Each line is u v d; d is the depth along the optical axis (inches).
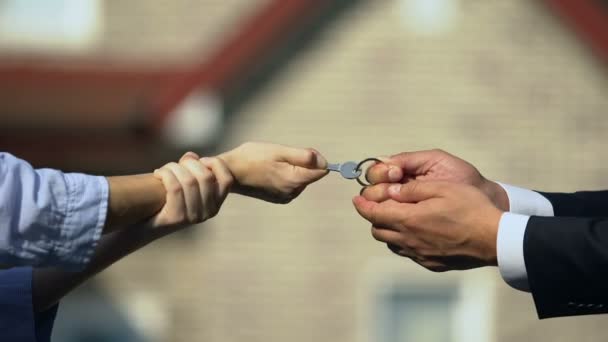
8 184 119.3
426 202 138.2
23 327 134.6
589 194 162.1
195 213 132.1
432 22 446.3
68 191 122.6
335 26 441.4
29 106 390.9
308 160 139.9
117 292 427.8
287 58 438.3
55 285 135.8
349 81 442.0
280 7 414.9
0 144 390.0
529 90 449.4
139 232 131.3
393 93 444.5
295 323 437.4
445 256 138.9
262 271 434.6
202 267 432.5
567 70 451.8
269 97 436.5
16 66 394.3
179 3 490.3
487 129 448.5
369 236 438.0
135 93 396.5
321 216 436.8
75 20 494.3
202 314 432.5
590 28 448.8
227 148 432.5
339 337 438.0
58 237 122.0
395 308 439.8
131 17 490.9
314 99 439.5
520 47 450.3
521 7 450.6
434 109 445.7
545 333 443.8
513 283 135.7
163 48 488.4
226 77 402.0
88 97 394.9
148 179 130.1
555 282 133.3
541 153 450.0
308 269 436.5
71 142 392.8
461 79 447.5
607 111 450.9
